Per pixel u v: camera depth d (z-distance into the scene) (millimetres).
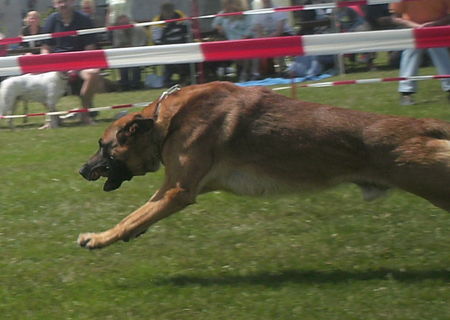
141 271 7000
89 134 13859
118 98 18328
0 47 19828
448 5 14641
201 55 11289
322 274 6871
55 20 16781
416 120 6473
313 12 19359
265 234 7973
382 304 6141
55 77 15211
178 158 6723
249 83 18562
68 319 6023
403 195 8945
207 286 6629
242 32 18375
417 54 14133
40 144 13078
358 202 8797
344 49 11070
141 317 6023
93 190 9641
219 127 6668
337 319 5887
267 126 6621
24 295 6527
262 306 6137
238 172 6789
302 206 8727
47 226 8383
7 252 7613
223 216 8508
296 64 19000
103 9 20531
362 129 6449
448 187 6336
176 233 8031
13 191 9719
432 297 6250
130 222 6703
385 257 7273
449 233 7820
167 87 19594
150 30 19141
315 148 6520
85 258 7398
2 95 15352
